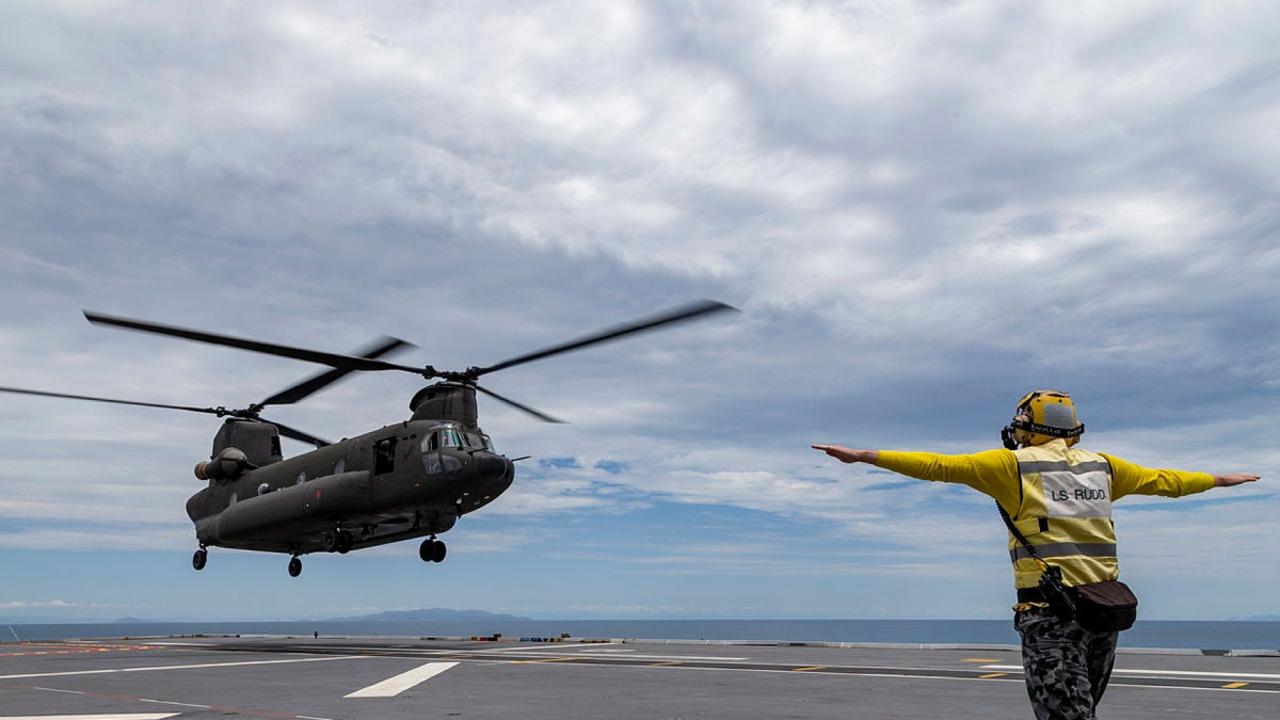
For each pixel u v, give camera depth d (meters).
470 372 24.48
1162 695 10.02
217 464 29.88
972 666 14.81
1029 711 8.97
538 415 24.00
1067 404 4.96
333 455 26.03
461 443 23.55
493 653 19.08
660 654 18.52
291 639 30.44
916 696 10.32
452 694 10.71
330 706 9.62
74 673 14.12
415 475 23.36
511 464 24.30
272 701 10.12
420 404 24.81
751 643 22.86
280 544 28.73
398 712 9.09
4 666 15.82
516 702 9.86
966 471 4.59
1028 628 4.59
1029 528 4.61
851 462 4.56
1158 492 4.95
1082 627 4.44
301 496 25.70
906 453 4.62
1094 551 4.57
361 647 22.89
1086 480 4.67
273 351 21.94
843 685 11.62
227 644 25.67
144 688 11.67
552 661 16.31
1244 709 8.84
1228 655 16.67
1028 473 4.63
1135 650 17.59
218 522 28.86
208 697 10.57
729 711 8.99
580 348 21.59
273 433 31.08
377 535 26.72
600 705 9.58
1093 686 4.84
